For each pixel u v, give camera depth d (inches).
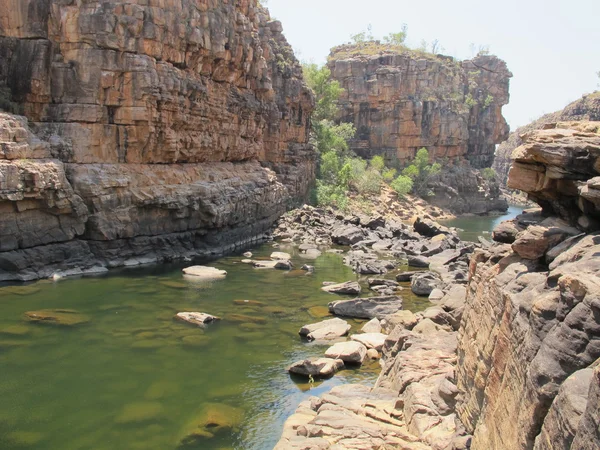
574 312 266.7
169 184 1264.8
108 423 518.9
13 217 959.6
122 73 1159.0
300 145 2367.1
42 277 992.2
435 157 3513.8
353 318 892.0
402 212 2817.4
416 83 3484.3
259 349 729.6
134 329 772.6
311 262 1349.7
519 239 393.7
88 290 949.2
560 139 408.2
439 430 437.7
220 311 882.1
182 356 690.2
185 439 498.0
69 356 665.6
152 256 1218.6
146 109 1175.6
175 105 1258.6
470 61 4156.0
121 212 1136.8
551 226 406.6
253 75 1764.3
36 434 493.0
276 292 1021.8
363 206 2664.9
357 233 1717.5
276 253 1393.9
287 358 703.1
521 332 311.4
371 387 601.9
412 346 628.4
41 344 696.4
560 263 340.5
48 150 1044.5
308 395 599.5
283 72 2164.1
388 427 470.0
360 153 3417.8
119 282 1016.2
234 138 1637.6
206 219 1341.0
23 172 948.0
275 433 515.5
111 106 1165.1
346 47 3895.2
